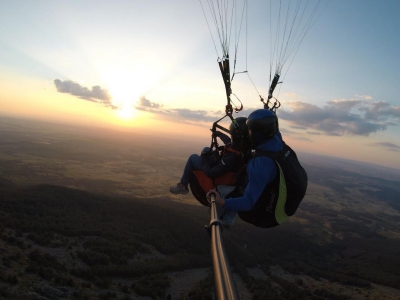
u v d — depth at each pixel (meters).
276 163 2.82
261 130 2.92
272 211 2.90
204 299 53.72
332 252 111.50
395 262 107.12
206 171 3.66
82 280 50.00
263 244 98.69
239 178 3.45
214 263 1.57
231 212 3.59
